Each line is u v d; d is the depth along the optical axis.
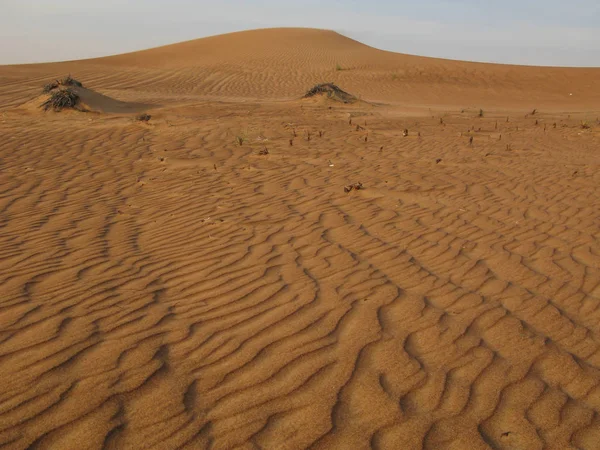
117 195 7.19
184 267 4.59
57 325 3.50
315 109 18.33
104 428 2.51
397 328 3.55
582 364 3.19
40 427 2.50
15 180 7.98
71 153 9.88
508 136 13.07
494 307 3.91
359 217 6.13
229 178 8.04
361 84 30.86
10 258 4.82
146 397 2.76
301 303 3.89
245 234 5.49
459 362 3.16
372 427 2.57
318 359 3.15
